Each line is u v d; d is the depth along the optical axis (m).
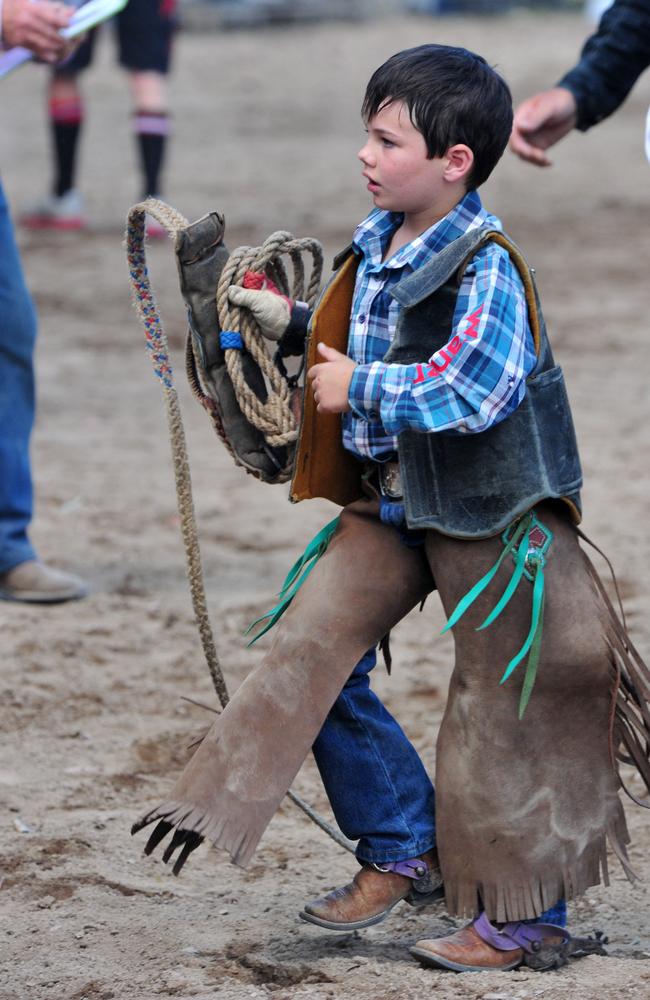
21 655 17.28
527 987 9.91
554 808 10.15
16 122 71.12
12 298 18.02
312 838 13.23
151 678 16.75
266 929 11.44
